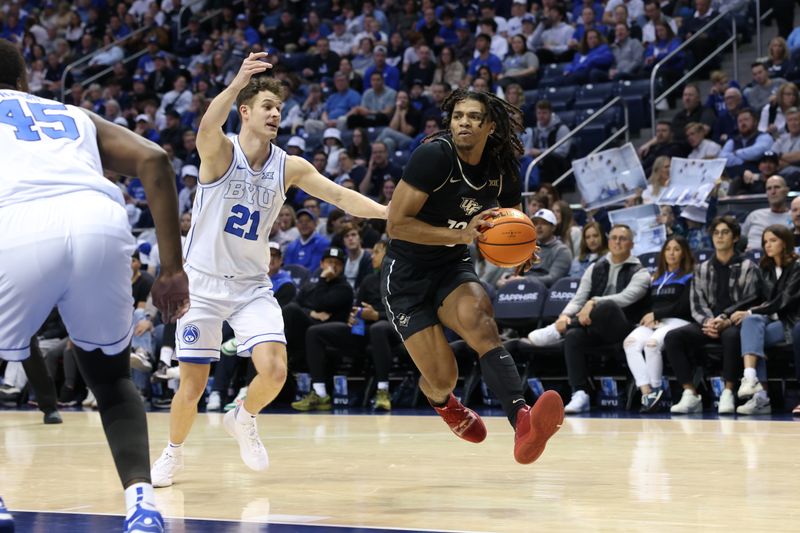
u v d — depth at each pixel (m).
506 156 4.28
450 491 4.16
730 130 11.52
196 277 4.64
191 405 4.55
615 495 3.96
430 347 4.39
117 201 2.81
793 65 12.00
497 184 4.33
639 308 9.11
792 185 10.19
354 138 13.95
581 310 9.07
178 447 4.54
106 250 2.68
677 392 9.48
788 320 8.46
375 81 15.20
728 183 10.60
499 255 4.26
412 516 3.52
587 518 3.42
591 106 13.23
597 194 10.71
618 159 10.60
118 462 2.69
